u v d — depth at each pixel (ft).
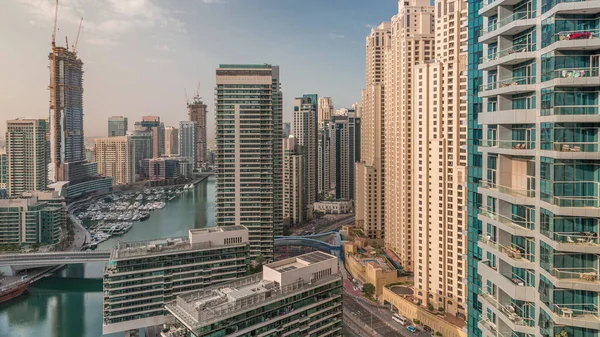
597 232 169.37
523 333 196.75
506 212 215.92
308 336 481.46
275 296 457.27
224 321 413.39
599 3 166.40
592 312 169.68
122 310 641.81
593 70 172.35
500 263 217.56
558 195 174.29
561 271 173.06
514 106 210.38
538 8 190.70
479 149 234.79
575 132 172.96
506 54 213.05
